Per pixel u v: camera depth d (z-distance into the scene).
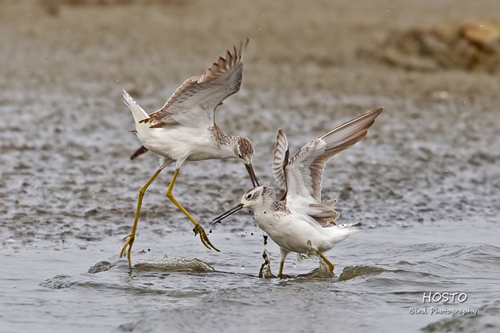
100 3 40.16
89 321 9.06
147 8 39.62
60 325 8.93
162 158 11.85
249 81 27.73
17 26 36.69
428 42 30.06
